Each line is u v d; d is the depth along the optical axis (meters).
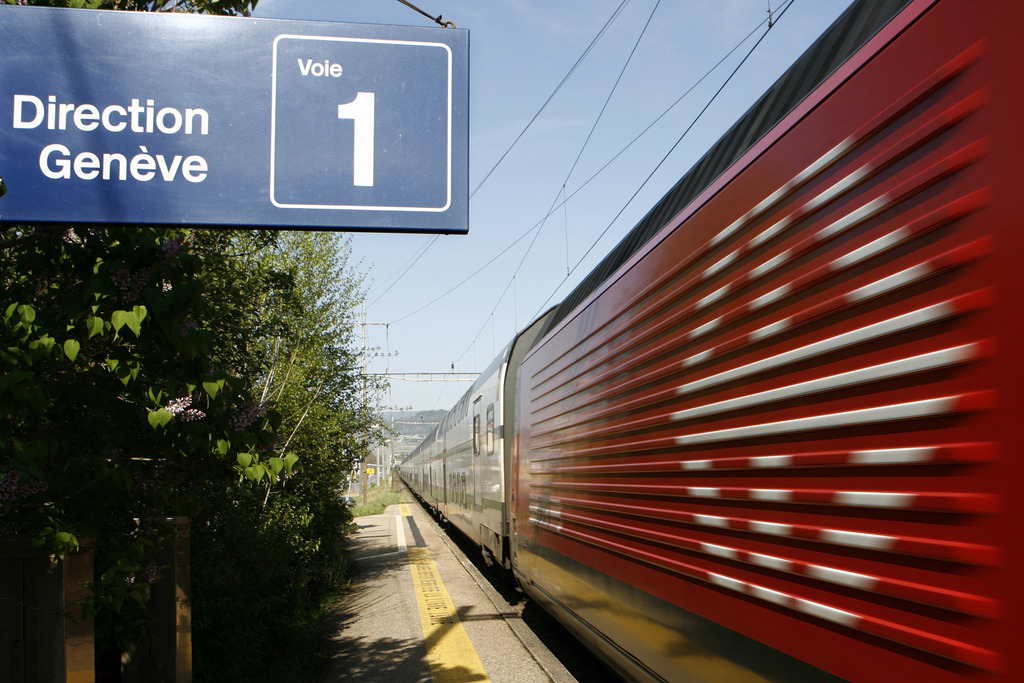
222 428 3.67
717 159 3.75
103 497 3.74
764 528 2.85
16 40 3.26
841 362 2.41
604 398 5.10
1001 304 1.79
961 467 1.89
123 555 3.71
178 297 3.34
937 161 2.05
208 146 3.32
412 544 18.56
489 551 12.41
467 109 3.51
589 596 5.57
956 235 1.96
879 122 2.32
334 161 3.39
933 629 1.98
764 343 2.90
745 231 3.12
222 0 3.95
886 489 2.17
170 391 3.41
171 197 3.28
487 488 11.84
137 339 3.37
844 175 2.47
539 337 8.13
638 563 4.38
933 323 2.01
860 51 2.50
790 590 2.69
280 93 3.39
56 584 3.53
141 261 3.44
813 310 2.58
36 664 3.50
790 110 2.90
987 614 1.79
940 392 1.98
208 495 6.45
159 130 3.30
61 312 3.54
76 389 3.62
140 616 4.60
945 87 2.06
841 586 2.38
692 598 3.58
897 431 2.13
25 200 3.20
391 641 8.36
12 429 3.54
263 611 7.34
